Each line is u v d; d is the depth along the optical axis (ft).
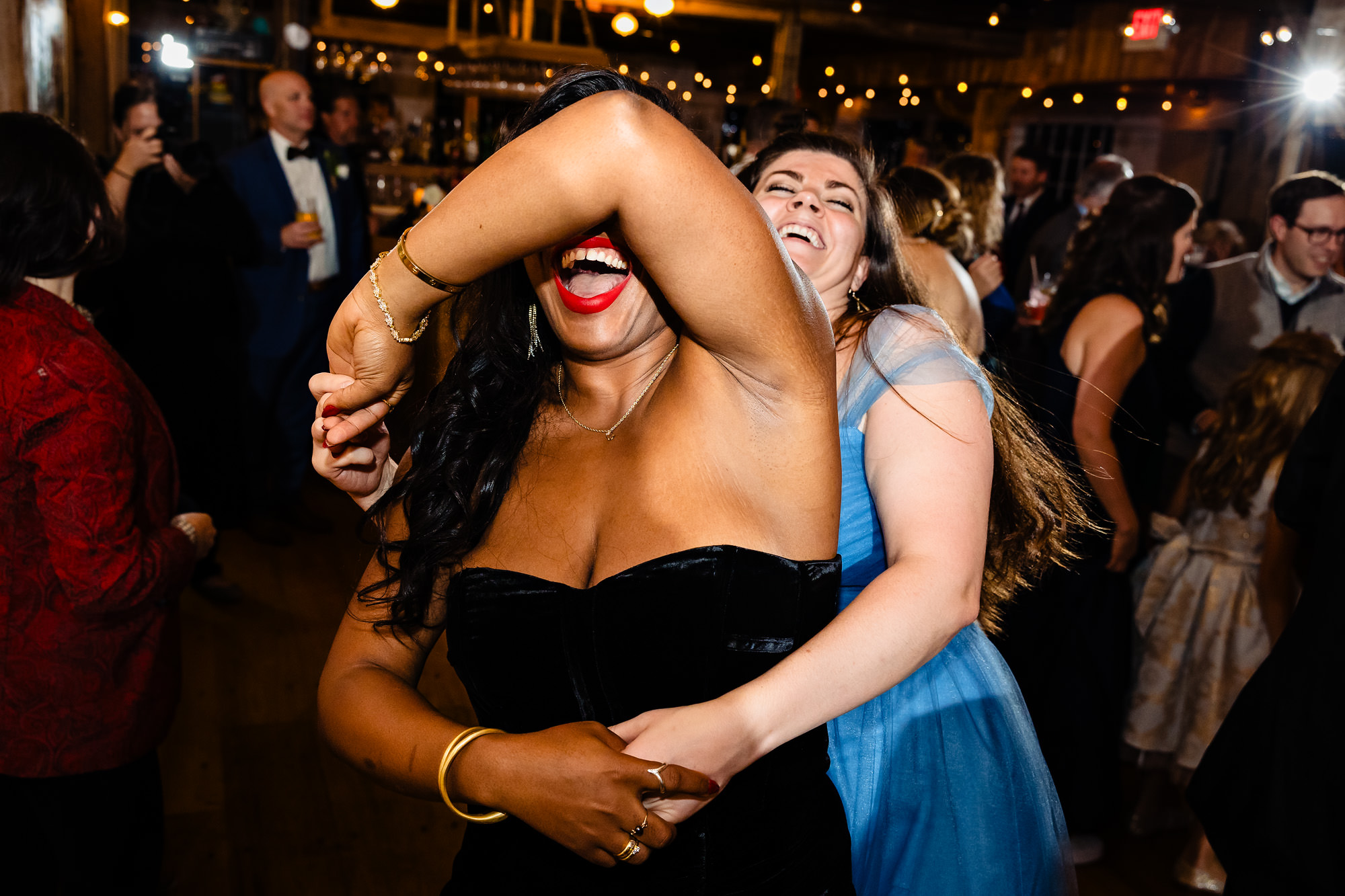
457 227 2.46
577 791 2.56
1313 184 10.03
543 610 2.96
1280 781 4.92
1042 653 7.65
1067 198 30.50
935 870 4.02
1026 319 12.05
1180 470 10.75
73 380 4.58
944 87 33.76
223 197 12.67
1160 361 10.59
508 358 3.25
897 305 4.31
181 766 8.59
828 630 3.01
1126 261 7.86
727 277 2.41
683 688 2.88
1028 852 4.14
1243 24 24.64
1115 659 7.70
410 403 3.81
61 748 4.94
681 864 2.97
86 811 5.11
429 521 3.15
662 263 2.42
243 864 7.44
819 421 2.76
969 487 3.59
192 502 6.23
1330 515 5.00
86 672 4.93
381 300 2.63
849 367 4.13
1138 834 8.36
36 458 4.55
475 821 2.80
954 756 4.10
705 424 2.82
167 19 20.03
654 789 2.56
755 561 2.81
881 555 4.00
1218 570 7.80
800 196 4.53
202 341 12.78
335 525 14.49
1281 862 4.92
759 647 2.87
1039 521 4.80
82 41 18.25
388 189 20.57
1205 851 7.60
